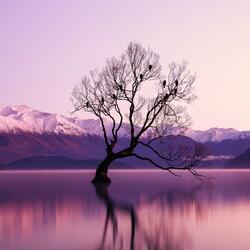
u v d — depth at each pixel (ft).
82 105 181.37
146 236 61.46
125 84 178.81
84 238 59.72
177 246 54.60
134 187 169.58
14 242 56.80
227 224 72.59
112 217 80.74
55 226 69.97
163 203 106.11
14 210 91.04
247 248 53.57
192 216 82.17
